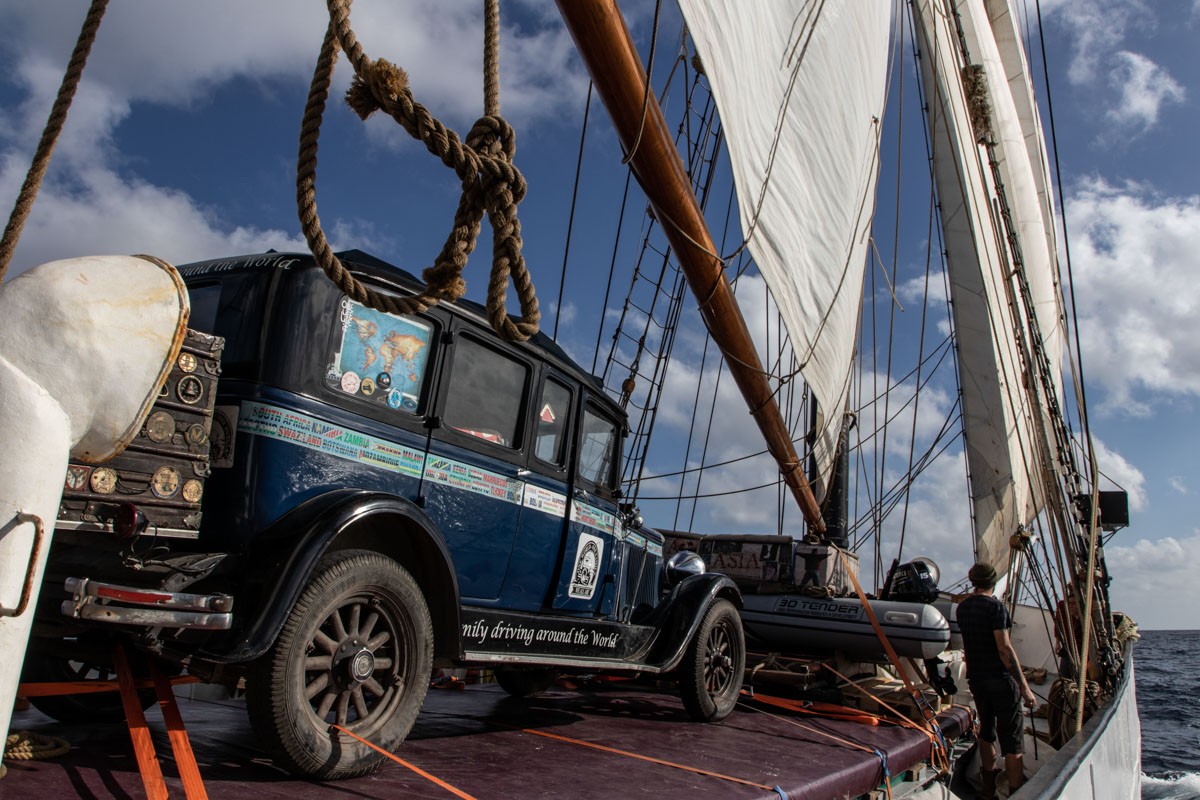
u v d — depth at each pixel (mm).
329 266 2049
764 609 7594
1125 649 11703
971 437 13523
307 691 2994
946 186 13141
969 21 13953
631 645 4980
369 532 3389
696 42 4531
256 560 3018
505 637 3912
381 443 3537
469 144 2273
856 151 7250
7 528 1676
